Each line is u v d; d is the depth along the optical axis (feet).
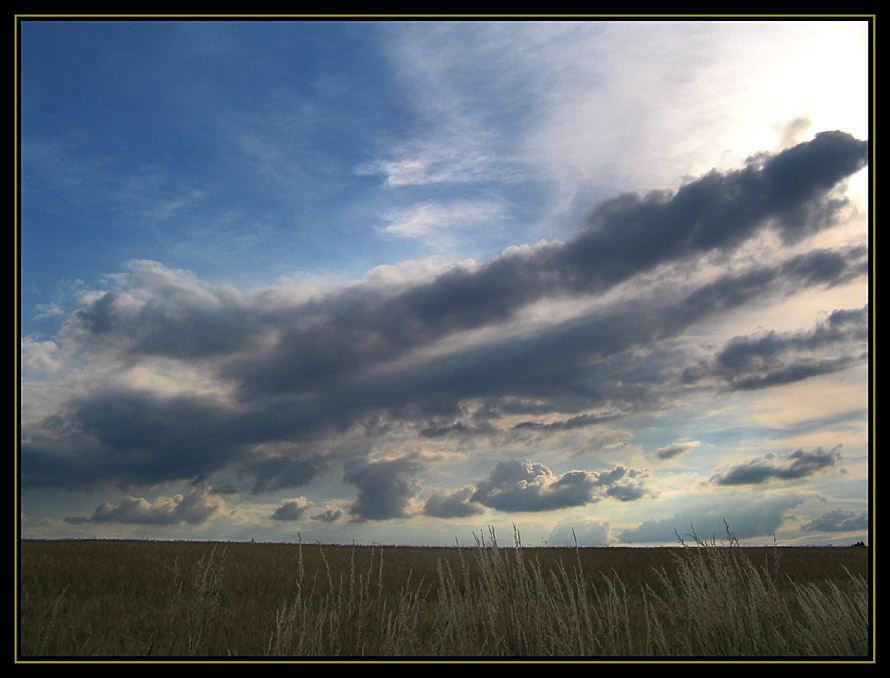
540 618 25.17
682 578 26.48
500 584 27.35
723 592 25.48
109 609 39.78
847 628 23.11
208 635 26.68
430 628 27.96
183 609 28.96
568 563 78.89
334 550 121.90
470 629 25.11
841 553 110.32
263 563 90.33
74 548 95.71
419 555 113.60
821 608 24.07
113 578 65.41
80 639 26.58
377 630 26.99
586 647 23.75
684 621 25.79
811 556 102.63
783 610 25.08
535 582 27.25
